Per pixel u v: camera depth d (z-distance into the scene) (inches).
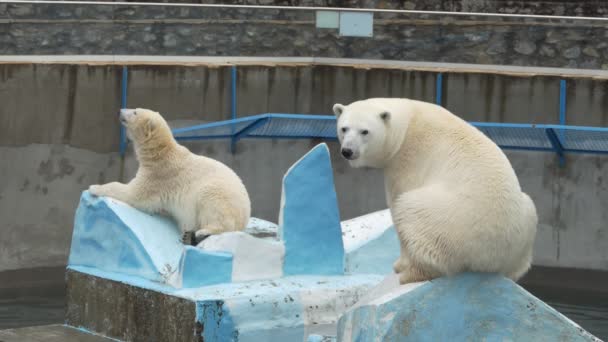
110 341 337.7
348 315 277.9
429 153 271.6
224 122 596.4
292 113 664.4
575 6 759.1
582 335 273.7
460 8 763.4
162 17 632.4
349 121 279.0
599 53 645.9
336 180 663.1
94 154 621.3
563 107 650.2
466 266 265.1
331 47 665.0
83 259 371.6
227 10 645.9
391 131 274.5
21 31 597.6
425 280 269.6
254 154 654.5
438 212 261.4
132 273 346.3
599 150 621.3
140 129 354.3
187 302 303.9
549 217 642.8
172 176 357.4
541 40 651.5
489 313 271.4
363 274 359.3
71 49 613.6
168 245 349.4
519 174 644.7
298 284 331.3
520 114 657.6
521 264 277.4
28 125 601.9
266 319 312.8
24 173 601.9
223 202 349.4
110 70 621.6
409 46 662.5
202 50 645.9
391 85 663.8
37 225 605.9
